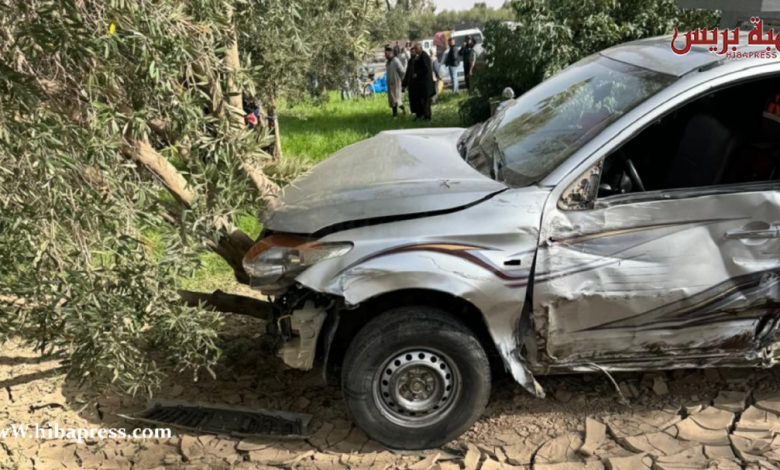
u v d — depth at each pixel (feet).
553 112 12.57
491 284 10.58
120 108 9.26
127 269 9.62
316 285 10.71
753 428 11.57
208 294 13.82
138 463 11.45
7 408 12.97
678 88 10.85
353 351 10.96
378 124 45.96
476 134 14.06
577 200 10.66
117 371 9.93
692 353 11.28
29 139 8.03
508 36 35.63
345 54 22.36
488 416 12.42
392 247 10.59
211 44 9.36
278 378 13.87
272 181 12.06
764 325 11.20
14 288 9.58
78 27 8.01
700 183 11.23
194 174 9.77
